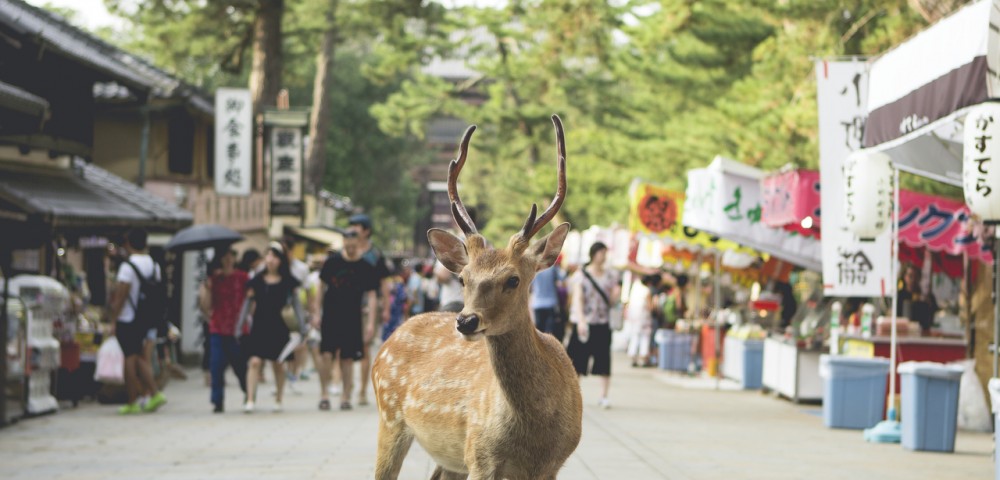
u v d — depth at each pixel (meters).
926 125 8.97
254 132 31.33
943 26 8.72
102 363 15.69
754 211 16.84
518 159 53.78
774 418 15.24
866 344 15.55
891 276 13.23
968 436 13.66
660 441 12.28
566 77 43.47
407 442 7.30
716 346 20.50
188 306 24.77
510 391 6.05
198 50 37.50
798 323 18.75
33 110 12.47
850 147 13.02
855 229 11.88
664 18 22.52
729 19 22.58
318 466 10.18
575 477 9.66
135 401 14.80
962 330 16.38
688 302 26.94
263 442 11.82
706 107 27.20
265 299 14.77
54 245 17.39
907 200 13.98
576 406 6.36
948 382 11.91
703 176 17.28
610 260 27.45
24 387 14.27
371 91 59.47
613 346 34.50
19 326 13.88
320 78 42.81
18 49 16.91
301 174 30.69
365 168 59.62
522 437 6.11
